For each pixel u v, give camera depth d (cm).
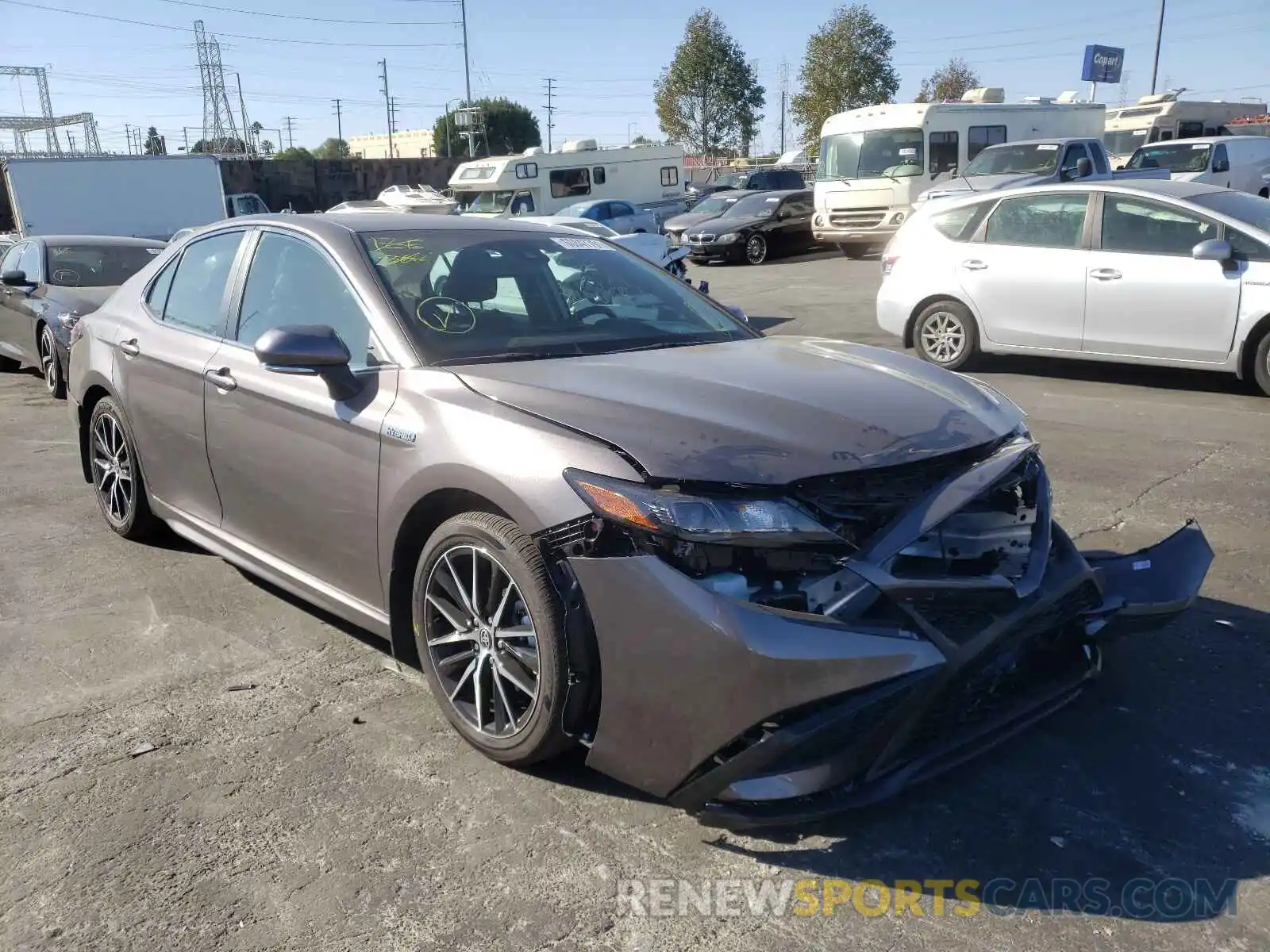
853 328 1281
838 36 4784
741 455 268
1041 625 289
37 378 1090
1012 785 305
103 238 1084
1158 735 331
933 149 2033
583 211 2317
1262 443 670
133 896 262
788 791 256
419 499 321
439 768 318
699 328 403
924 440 285
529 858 275
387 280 371
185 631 419
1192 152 2075
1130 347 844
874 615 262
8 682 377
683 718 261
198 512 451
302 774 315
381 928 250
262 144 8044
